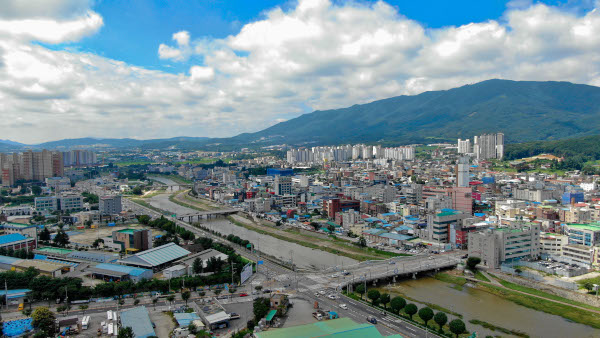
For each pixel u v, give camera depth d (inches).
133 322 6663.4
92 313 7391.7
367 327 6102.4
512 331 6820.9
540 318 7367.1
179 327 6589.6
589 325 7012.8
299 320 7042.3
